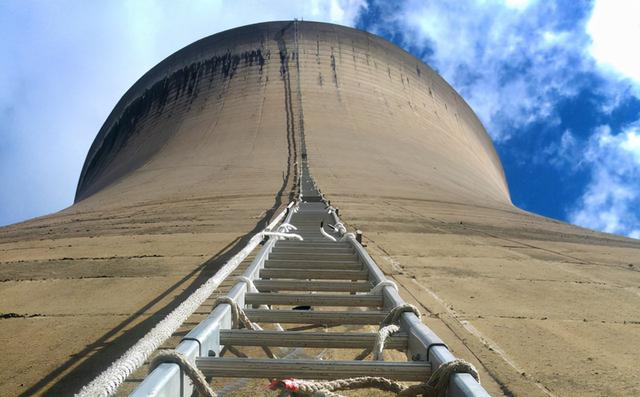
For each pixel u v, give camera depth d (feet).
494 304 21.18
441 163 133.49
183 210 52.49
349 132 134.51
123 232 40.68
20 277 26.81
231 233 37.58
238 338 10.07
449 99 218.79
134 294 22.56
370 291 13.80
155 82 203.31
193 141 134.00
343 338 10.08
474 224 48.49
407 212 53.42
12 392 13.47
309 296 13.00
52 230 47.21
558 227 57.16
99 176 182.29
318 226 32.04
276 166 93.20
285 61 173.99
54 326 18.56
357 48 189.06
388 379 8.39
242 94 160.66
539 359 15.30
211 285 12.11
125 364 7.25
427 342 8.85
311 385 7.79
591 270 29.48
